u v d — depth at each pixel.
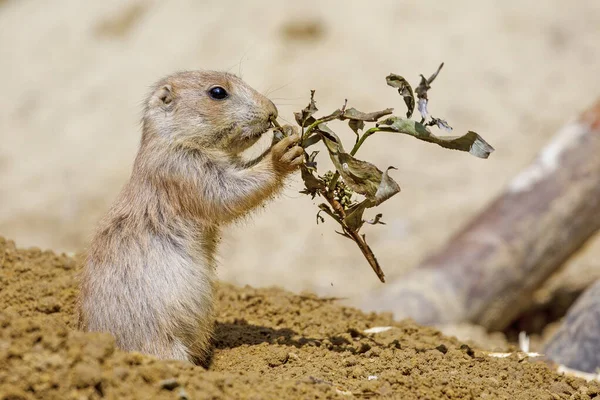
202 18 24.94
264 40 23.44
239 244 19.22
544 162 15.09
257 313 9.72
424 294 14.29
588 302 10.77
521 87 22.00
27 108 25.05
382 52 22.67
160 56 24.45
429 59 22.48
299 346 8.45
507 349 9.28
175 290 7.69
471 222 15.23
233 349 8.40
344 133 20.94
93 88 24.77
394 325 9.71
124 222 7.89
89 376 5.70
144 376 5.97
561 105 21.61
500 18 23.50
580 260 17.19
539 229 14.60
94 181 22.05
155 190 7.96
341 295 17.06
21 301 8.96
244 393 6.17
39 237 20.47
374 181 7.52
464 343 9.20
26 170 23.00
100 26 26.88
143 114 8.66
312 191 7.86
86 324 7.72
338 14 23.86
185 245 7.89
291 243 19.14
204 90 8.23
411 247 18.53
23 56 27.00
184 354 7.75
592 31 23.50
